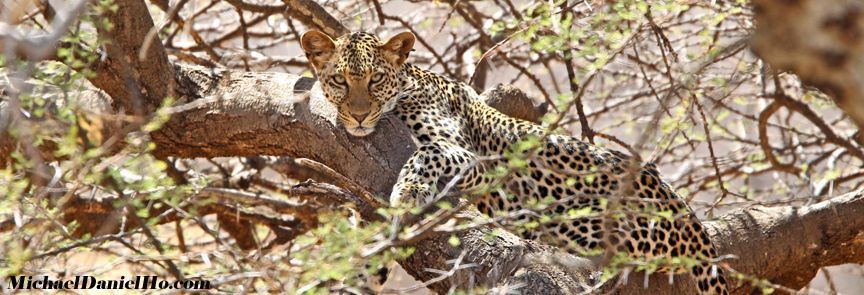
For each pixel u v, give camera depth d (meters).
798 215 11.49
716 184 14.05
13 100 5.85
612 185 9.86
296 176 13.55
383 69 10.34
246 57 12.80
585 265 8.37
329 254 7.00
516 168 7.12
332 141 9.98
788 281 11.70
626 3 9.16
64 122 7.93
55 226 7.54
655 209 9.20
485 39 13.06
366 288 9.02
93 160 7.18
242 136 10.30
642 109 15.16
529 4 13.09
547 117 8.00
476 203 9.77
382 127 10.09
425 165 9.36
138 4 9.62
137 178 8.80
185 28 11.23
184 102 10.40
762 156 13.91
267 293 7.44
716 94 12.28
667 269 9.05
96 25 8.49
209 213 13.23
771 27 3.72
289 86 10.62
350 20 14.30
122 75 9.89
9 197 7.11
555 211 9.83
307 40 10.46
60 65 9.15
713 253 10.05
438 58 12.92
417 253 8.76
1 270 6.77
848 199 11.60
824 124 13.23
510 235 8.66
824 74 3.66
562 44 9.23
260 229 13.34
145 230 7.52
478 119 10.91
